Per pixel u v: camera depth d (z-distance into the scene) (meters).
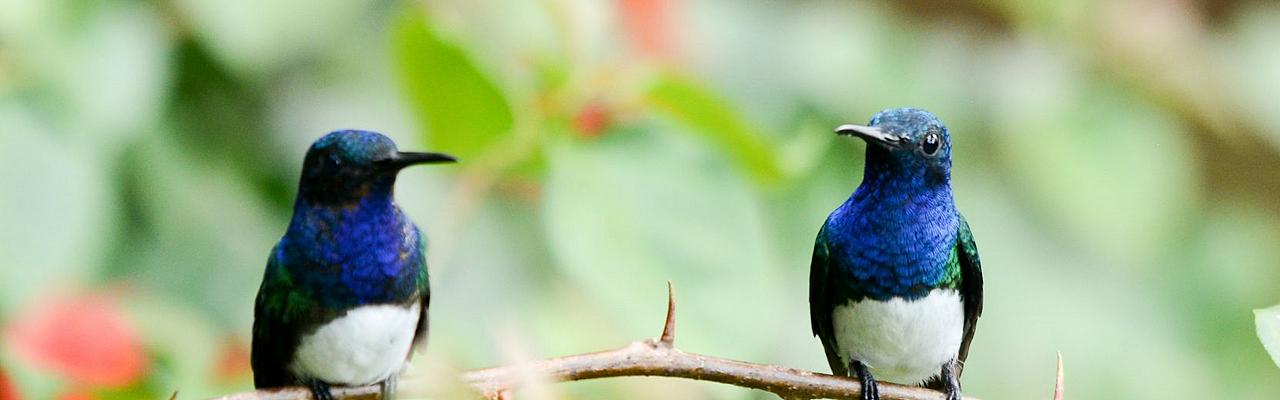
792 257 2.82
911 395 2.70
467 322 2.75
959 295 2.75
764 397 2.70
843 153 2.83
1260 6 2.92
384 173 2.69
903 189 2.74
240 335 2.78
